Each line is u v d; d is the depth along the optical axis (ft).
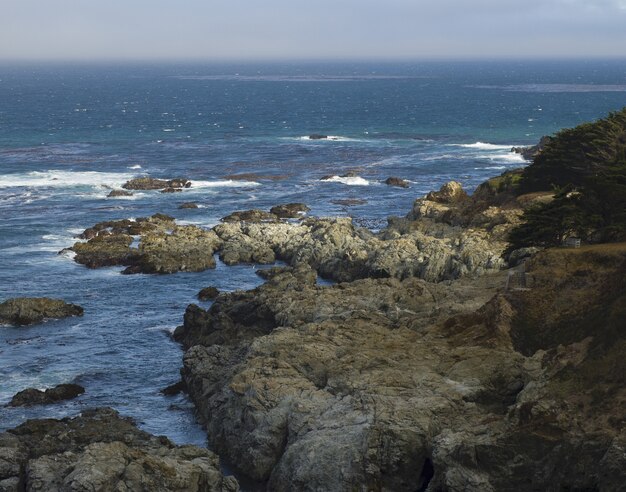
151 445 198.59
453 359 214.48
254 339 241.35
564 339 215.92
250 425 204.95
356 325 244.63
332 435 186.91
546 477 168.76
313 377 217.15
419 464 178.81
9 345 286.66
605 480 161.79
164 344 289.94
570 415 176.04
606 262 244.83
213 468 184.75
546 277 241.35
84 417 218.79
